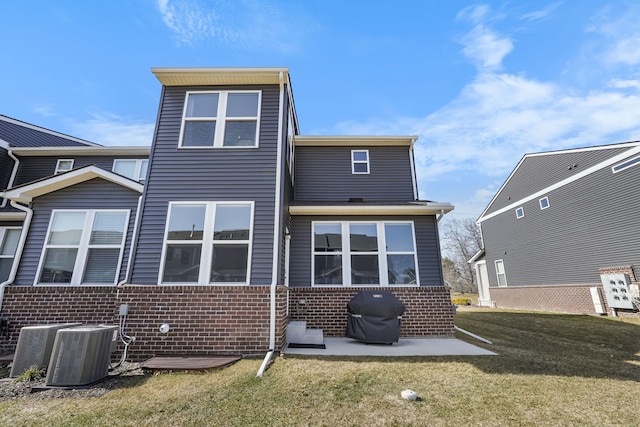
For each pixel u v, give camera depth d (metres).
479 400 3.54
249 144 6.96
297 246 8.33
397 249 8.34
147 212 6.38
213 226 6.33
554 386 4.02
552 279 14.54
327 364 4.87
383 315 6.74
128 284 5.82
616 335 8.35
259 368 4.58
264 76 7.21
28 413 3.16
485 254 20.06
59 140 12.01
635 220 11.17
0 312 6.20
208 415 3.14
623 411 3.30
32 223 6.80
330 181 10.01
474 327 9.60
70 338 4.09
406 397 3.54
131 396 3.60
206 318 5.64
